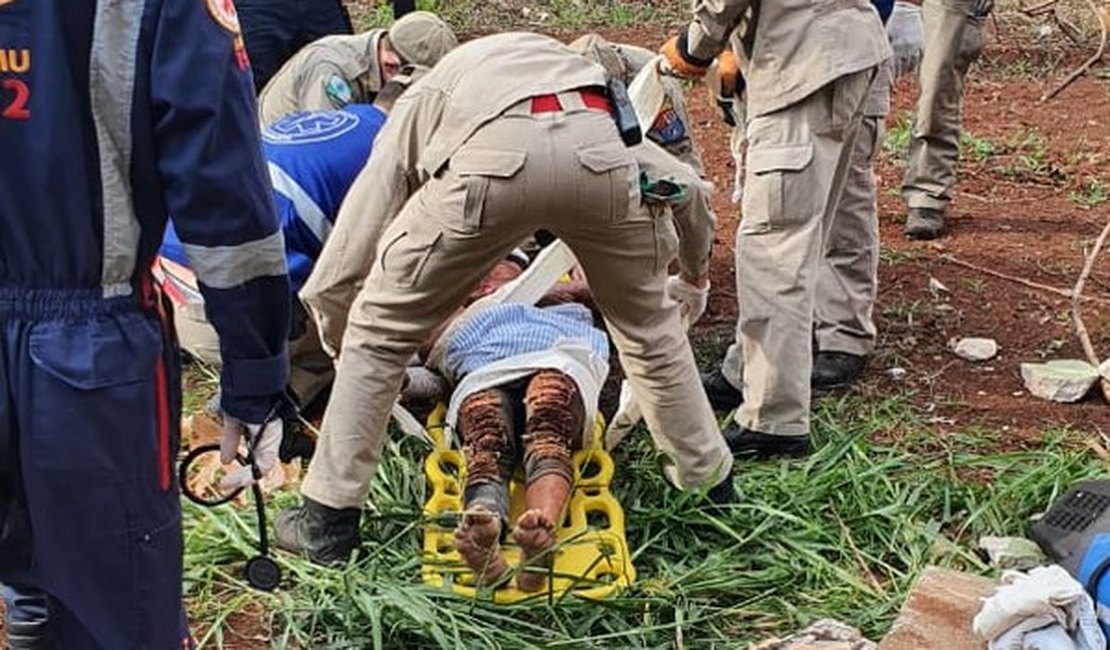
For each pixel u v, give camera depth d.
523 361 4.34
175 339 2.85
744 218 4.76
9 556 2.92
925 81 6.54
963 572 3.90
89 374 2.65
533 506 4.01
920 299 6.06
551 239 5.44
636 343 4.20
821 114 4.65
